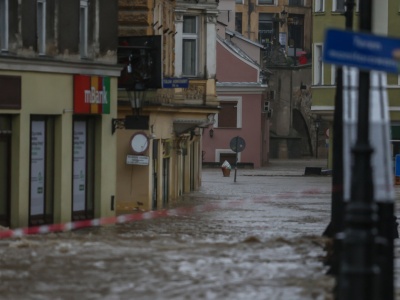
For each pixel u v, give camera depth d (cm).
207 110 8325
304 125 19512
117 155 6862
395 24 12075
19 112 5212
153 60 6397
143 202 6900
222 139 15588
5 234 4503
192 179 9675
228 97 15575
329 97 12262
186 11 8656
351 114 2455
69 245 3894
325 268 3284
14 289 2841
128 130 6819
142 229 5181
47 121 5494
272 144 19138
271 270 3231
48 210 5503
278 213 6506
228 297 2714
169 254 3622
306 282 2977
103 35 5944
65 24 5591
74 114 5659
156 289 2839
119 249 3772
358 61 2134
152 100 6912
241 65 15538
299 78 19288
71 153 5628
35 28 5353
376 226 2527
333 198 4431
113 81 6009
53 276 3073
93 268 3238
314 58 12388
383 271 2370
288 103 19212
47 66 5384
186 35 8731
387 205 2536
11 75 5156
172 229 5197
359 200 2153
